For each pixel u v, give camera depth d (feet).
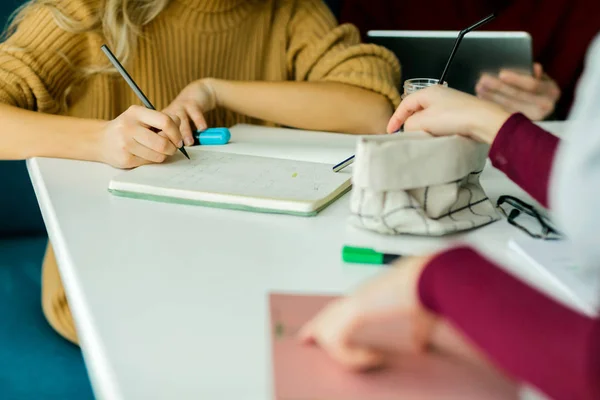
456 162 2.29
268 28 4.69
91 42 4.04
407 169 2.25
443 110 2.48
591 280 1.90
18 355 3.26
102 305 1.80
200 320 1.73
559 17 6.45
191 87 3.96
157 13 4.05
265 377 1.50
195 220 2.42
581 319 1.22
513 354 1.24
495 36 4.20
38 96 3.79
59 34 3.88
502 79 4.19
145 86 4.26
